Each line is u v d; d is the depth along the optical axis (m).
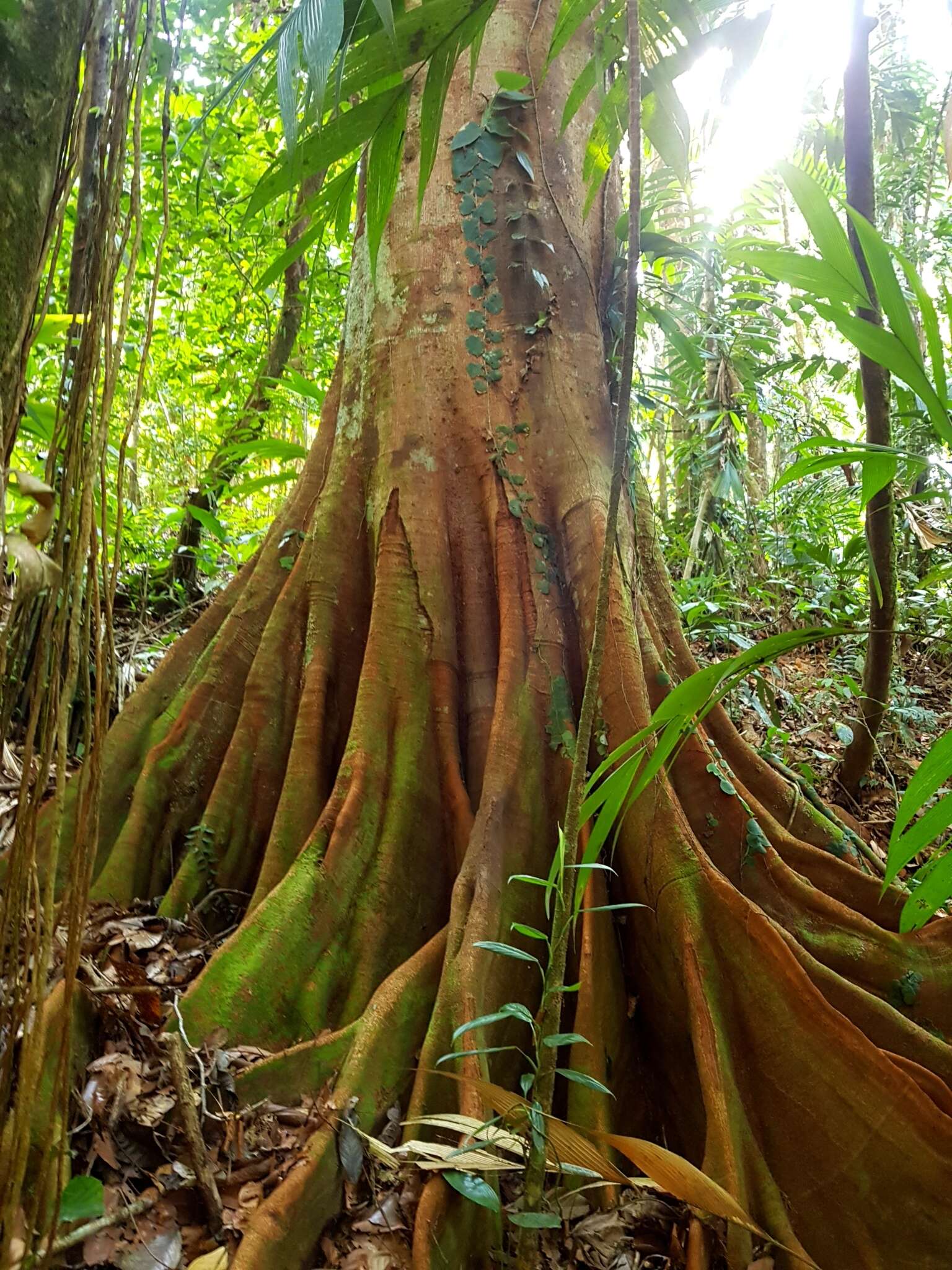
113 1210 2.11
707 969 2.91
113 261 1.40
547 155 4.17
